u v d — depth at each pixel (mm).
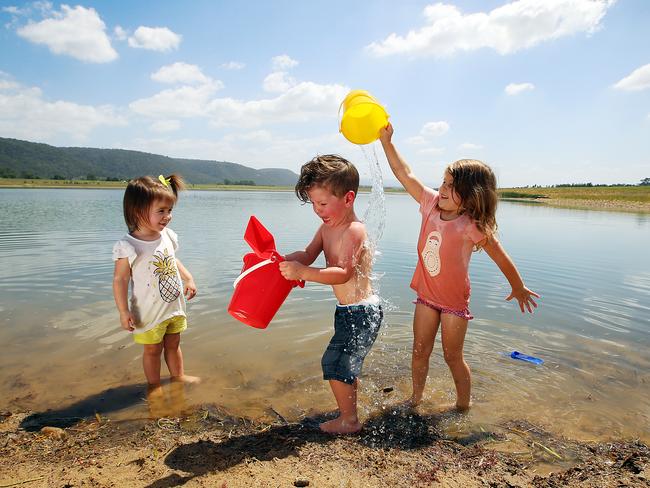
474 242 2525
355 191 2477
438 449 2115
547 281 5750
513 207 24156
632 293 5199
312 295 4945
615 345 3572
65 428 2250
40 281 5293
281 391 2738
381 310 2553
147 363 2803
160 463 1889
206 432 2217
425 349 2635
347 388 2309
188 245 8164
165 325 2824
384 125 2568
